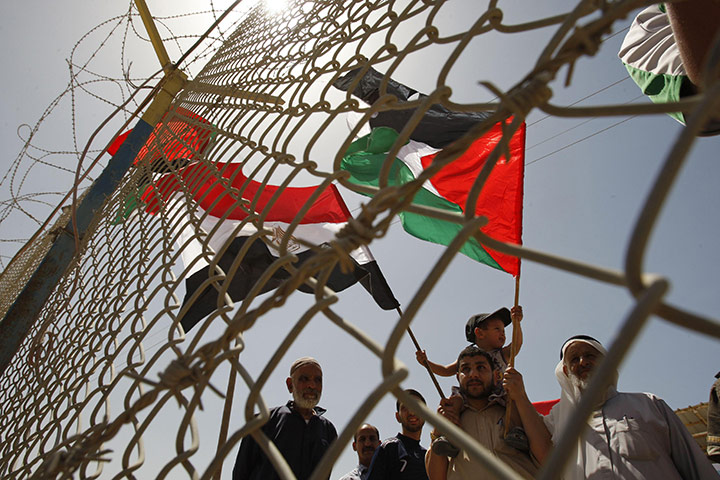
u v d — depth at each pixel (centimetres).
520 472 266
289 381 365
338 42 178
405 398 63
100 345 179
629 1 59
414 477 334
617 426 251
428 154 478
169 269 164
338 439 63
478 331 373
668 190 41
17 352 289
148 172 269
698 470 236
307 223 504
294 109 169
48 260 318
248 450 325
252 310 83
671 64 239
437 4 120
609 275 46
